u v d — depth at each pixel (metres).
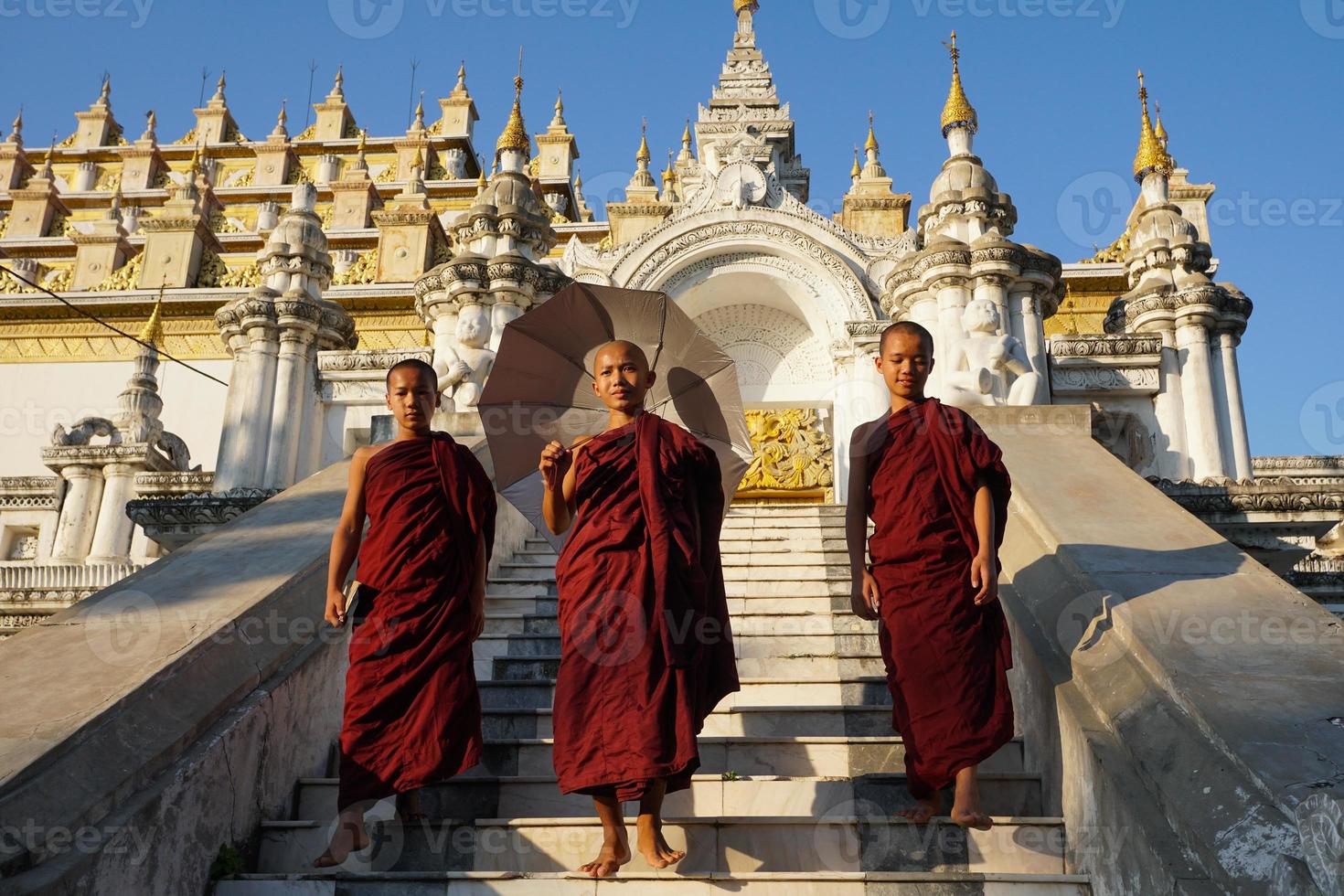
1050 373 12.52
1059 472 6.48
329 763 5.27
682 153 25.94
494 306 11.53
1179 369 12.88
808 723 5.68
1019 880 3.96
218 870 4.12
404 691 4.29
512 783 4.94
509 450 5.13
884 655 4.53
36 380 23.08
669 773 3.82
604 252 14.73
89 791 3.56
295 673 4.93
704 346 5.08
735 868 4.29
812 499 14.45
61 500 14.01
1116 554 5.11
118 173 37.94
